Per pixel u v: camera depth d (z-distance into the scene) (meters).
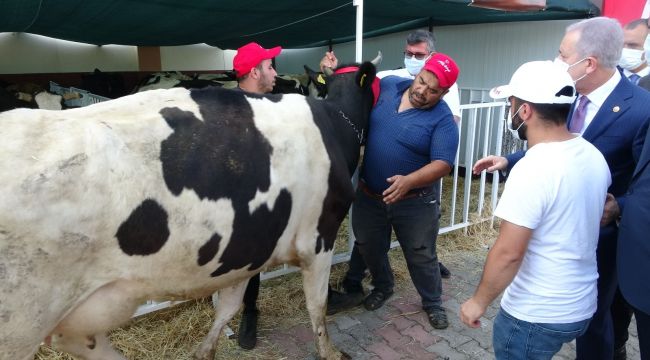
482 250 4.44
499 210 1.65
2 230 1.29
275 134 1.98
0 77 9.38
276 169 1.95
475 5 4.43
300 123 2.15
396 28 7.50
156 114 1.67
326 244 2.41
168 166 1.59
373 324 3.23
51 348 2.72
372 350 2.94
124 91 9.15
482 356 2.89
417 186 2.63
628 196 1.86
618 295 2.56
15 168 1.32
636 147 2.08
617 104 2.16
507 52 6.54
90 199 1.42
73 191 1.39
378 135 2.83
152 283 1.68
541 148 1.65
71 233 1.40
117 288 1.61
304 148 2.10
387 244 3.39
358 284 3.49
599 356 2.33
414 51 3.38
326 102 2.51
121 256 1.55
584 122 2.28
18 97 6.21
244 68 2.73
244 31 7.24
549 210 1.63
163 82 7.59
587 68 2.13
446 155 2.66
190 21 6.02
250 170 1.83
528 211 1.59
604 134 2.19
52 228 1.36
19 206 1.30
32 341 1.43
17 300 1.35
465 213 4.61
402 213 2.98
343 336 3.08
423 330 3.16
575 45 2.14
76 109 1.60
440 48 7.47
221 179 1.72
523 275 1.76
